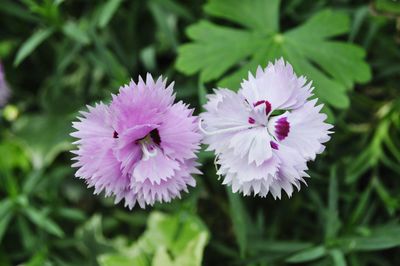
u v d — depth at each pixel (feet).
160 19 1.27
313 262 1.19
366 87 1.27
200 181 1.22
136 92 0.81
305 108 0.82
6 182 1.30
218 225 1.28
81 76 1.38
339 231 1.16
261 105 0.82
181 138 0.82
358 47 1.16
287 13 1.29
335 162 1.20
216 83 1.16
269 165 0.81
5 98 1.33
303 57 1.15
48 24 1.24
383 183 1.24
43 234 1.26
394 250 1.22
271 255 1.15
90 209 1.34
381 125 1.19
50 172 1.34
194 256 1.19
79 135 0.82
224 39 1.17
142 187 0.83
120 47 1.34
